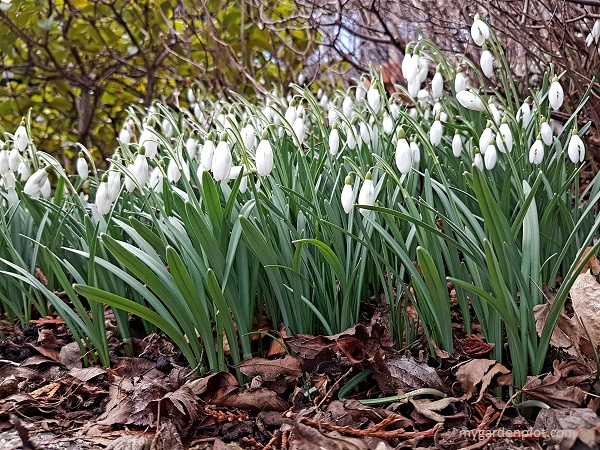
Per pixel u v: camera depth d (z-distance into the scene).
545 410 0.37
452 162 0.57
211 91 1.18
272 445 0.37
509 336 0.39
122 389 0.44
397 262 0.51
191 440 0.38
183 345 0.44
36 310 0.60
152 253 0.44
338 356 0.43
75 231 0.55
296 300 0.45
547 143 0.51
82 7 1.19
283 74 1.25
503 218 0.38
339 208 0.50
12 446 0.37
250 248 0.45
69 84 1.28
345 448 0.35
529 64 0.92
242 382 0.44
